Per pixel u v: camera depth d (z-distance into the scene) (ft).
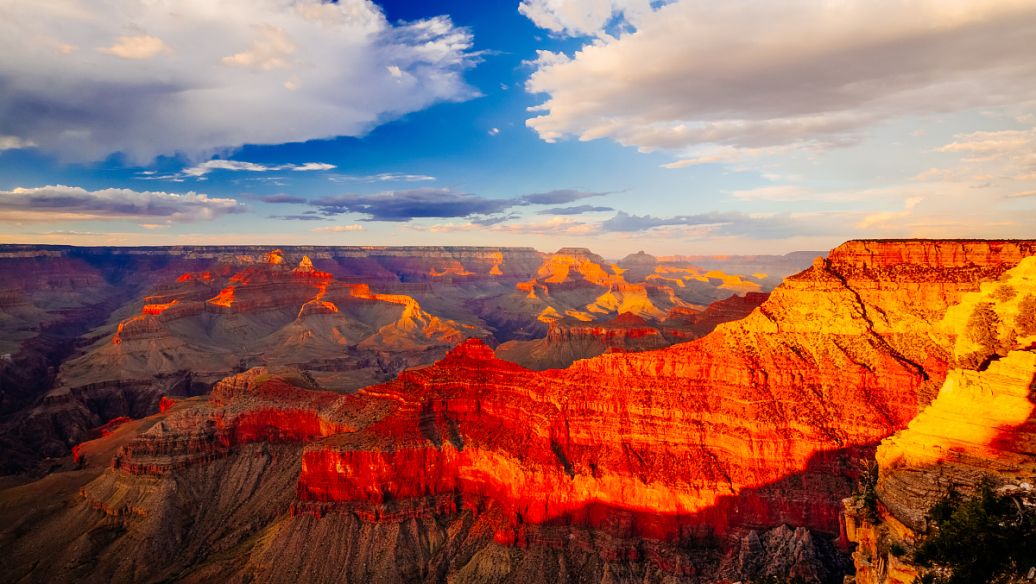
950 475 141.28
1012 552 123.95
